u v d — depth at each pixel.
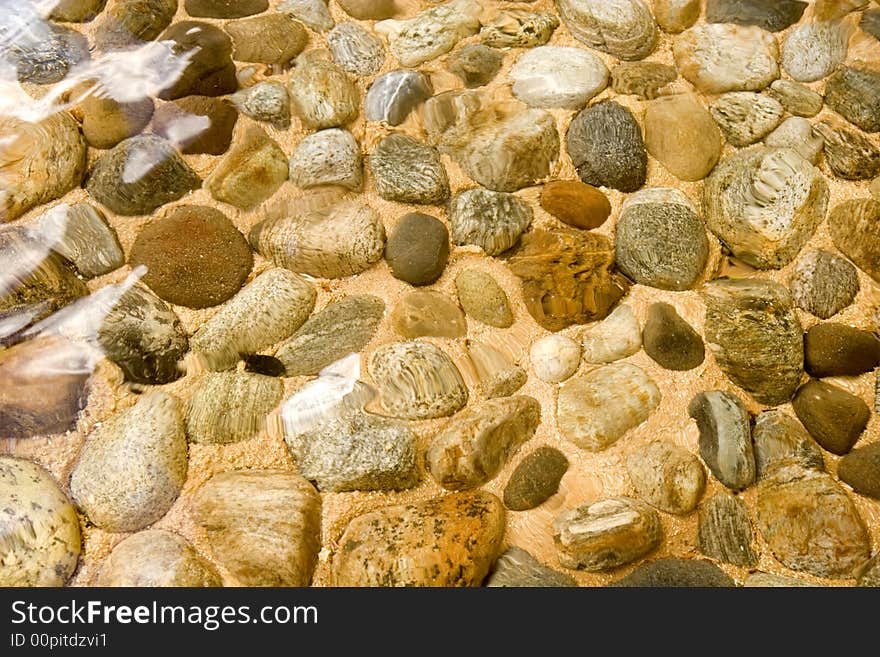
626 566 0.84
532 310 0.88
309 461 0.84
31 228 0.87
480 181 0.90
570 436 0.86
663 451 0.85
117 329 0.86
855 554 0.84
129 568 0.81
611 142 0.90
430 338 0.87
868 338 0.88
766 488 0.85
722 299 0.89
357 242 0.88
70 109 0.89
